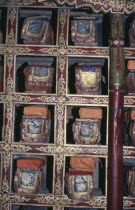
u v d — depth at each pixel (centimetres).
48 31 391
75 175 369
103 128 421
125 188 390
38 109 376
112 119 370
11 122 379
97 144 398
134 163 428
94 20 390
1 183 374
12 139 378
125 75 394
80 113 376
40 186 380
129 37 391
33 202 372
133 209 388
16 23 387
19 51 385
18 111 442
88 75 382
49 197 372
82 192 367
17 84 448
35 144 377
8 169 376
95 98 381
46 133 381
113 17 377
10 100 381
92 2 367
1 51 385
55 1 363
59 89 382
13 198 373
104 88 442
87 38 386
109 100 375
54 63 416
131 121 378
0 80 397
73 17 401
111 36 378
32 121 378
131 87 386
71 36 388
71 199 371
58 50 386
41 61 432
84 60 421
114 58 374
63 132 379
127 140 398
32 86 383
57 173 374
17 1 389
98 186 435
